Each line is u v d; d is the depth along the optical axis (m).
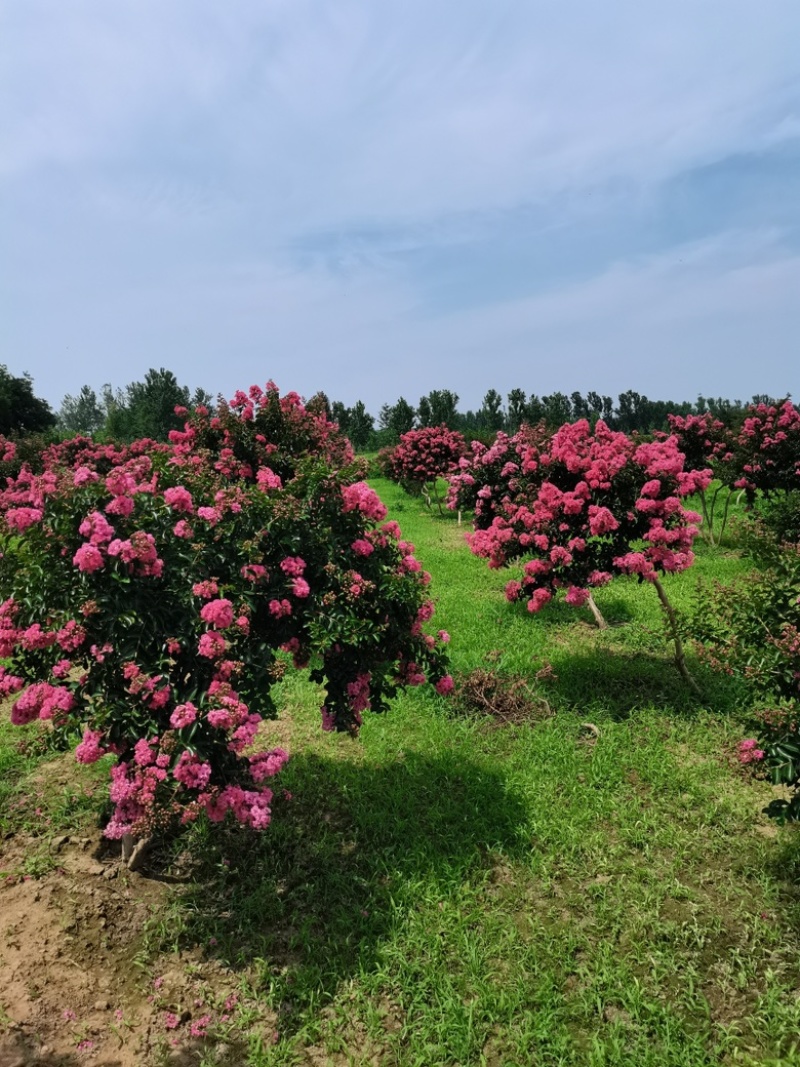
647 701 5.14
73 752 4.64
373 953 2.86
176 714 2.63
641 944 2.87
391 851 3.49
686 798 3.89
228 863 3.47
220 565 3.29
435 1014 2.58
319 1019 2.59
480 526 8.81
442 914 3.06
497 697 5.22
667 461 4.97
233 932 3.04
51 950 2.92
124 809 2.85
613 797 3.92
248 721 2.82
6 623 3.00
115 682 2.89
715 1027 2.49
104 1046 2.49
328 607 3.35
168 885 3.35
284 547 3.48
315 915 3.10
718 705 5.05
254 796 2.72
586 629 6.90
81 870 3.44
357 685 3.44
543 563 5.09
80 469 3.31
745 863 3.33
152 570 2.94
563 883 3.28
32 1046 2.47
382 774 4.26
